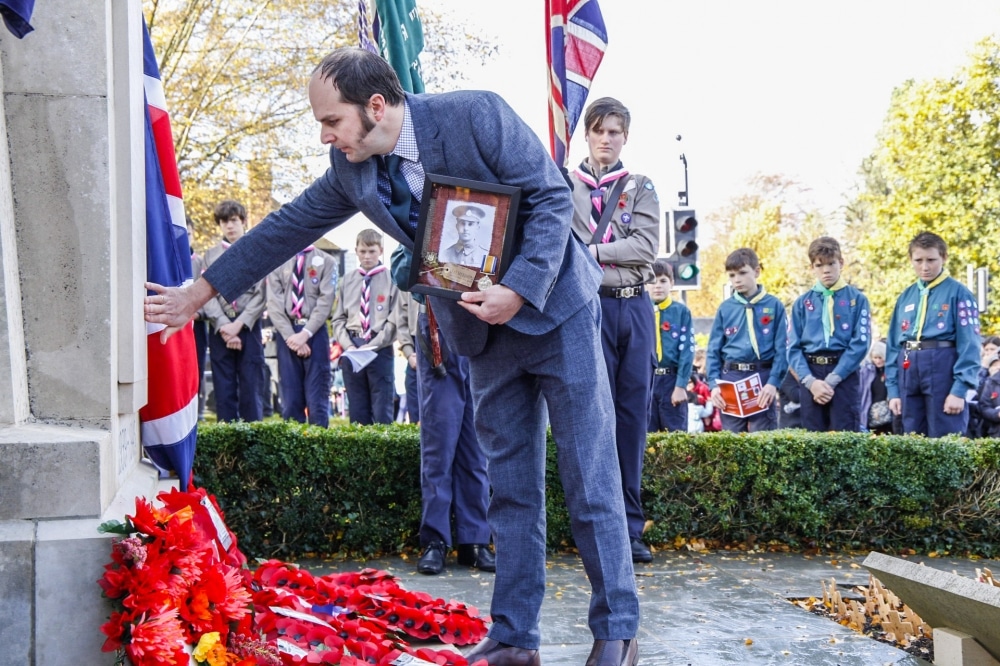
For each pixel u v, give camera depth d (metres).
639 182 5.14
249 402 8.15
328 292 8.06
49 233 2.62
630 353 5.10
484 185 2.79
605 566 3.05
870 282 35.22
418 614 3.41
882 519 5.82
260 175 17.17
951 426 7.51
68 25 2.63
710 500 5.67
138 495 2.81
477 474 5.02
